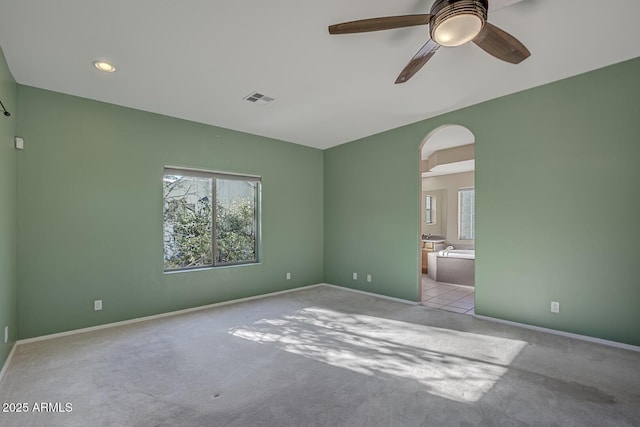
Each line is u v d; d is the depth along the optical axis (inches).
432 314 150.0
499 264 135.3
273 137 194.2
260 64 104.7
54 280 122.3
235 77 113.7
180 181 162.4
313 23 83.1
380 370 93.8
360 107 144.6
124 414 72.8
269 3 75.0
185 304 157.2
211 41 90.8
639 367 93.4
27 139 117.3
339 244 213.0
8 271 101.7
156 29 84.7
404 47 95.2
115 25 82.8
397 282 177.8
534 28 86.7
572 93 116.9
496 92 130.1
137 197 142.9
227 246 179.5
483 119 139.9
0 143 92.7
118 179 138.0
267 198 193.5
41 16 78.5
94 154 132.2
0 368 89.6
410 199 171.2
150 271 146.1
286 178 203.5
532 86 124.7
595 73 112.0
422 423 69.1
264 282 190.5
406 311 155.5
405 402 77.2
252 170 185.9
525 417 70.8
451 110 149.7
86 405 76.4
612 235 109.2
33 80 114.0
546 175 122.9
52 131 122.8
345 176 208.8
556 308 120.6
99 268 132.5
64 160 125.3
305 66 106.3
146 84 118.6
